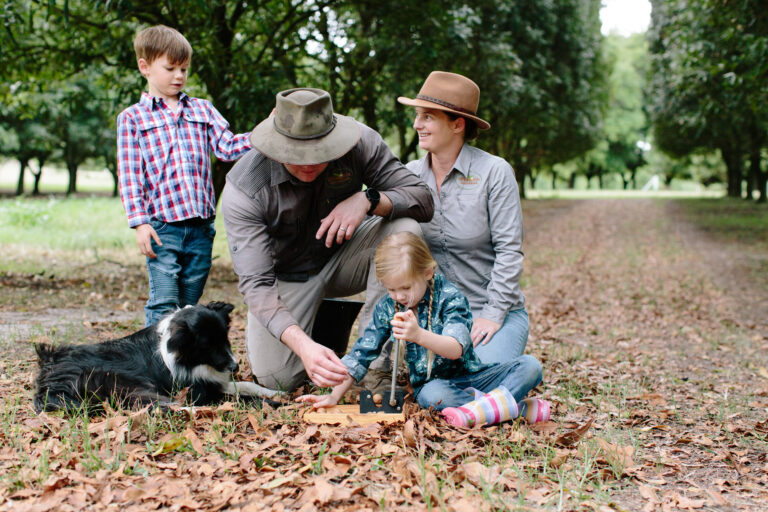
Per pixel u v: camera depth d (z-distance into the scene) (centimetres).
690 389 512
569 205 3881
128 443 309
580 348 657
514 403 351
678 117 2486
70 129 3169
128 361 369
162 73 439
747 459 342
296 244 392
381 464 294
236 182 366
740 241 2053
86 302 753
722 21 1156
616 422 399
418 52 1070
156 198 434
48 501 253
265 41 1116
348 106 1138
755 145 2795
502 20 1552
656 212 3309
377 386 405
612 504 272
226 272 1091
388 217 393
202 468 283
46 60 1030
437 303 359
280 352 400
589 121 3219
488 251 430
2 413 346
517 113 2486
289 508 256
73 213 2081
